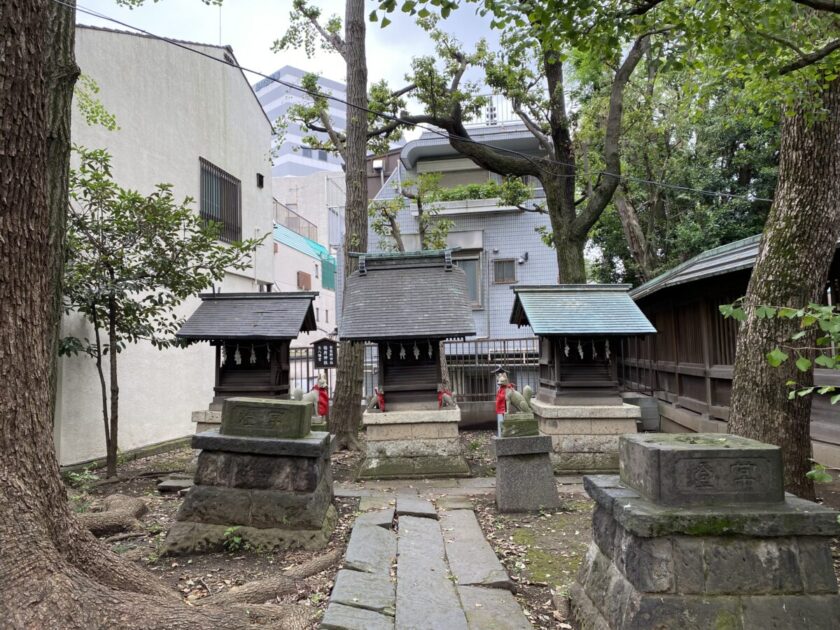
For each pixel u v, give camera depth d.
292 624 3.50
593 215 12.05
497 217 17.61
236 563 4.88
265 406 5.59
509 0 5.22
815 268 5.16
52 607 2.79
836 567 4.30
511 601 4.06
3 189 2.98
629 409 8.50
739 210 17.27
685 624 2.86
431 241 15.62
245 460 5.41
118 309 8.48
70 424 8.84
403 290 9.02
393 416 8.46
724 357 9.29
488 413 13.09
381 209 15.19
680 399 11.42
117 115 10.19
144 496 7.30
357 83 11.02
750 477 3.13
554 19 5.27
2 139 2.98
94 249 8.09
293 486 5.34
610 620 3.20
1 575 2.78
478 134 17.78
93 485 7.84
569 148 12.68
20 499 2.99
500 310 17.31
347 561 4.51
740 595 2.92
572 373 8.91
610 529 3.52
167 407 11.41
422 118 12.70
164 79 11.55
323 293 32.62
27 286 3.11
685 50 5.66
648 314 14.00
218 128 13.60
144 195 10.81
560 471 8.50
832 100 5.11
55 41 6.75
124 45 10.42
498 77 12.35
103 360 9.65
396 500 6.82
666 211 19.72
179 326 9.12
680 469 3.13
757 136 15.98
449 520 6.11
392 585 4.23
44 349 3.25
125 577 3.53
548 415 8.62
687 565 2.96
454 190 17.91
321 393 10.09
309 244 30.39
